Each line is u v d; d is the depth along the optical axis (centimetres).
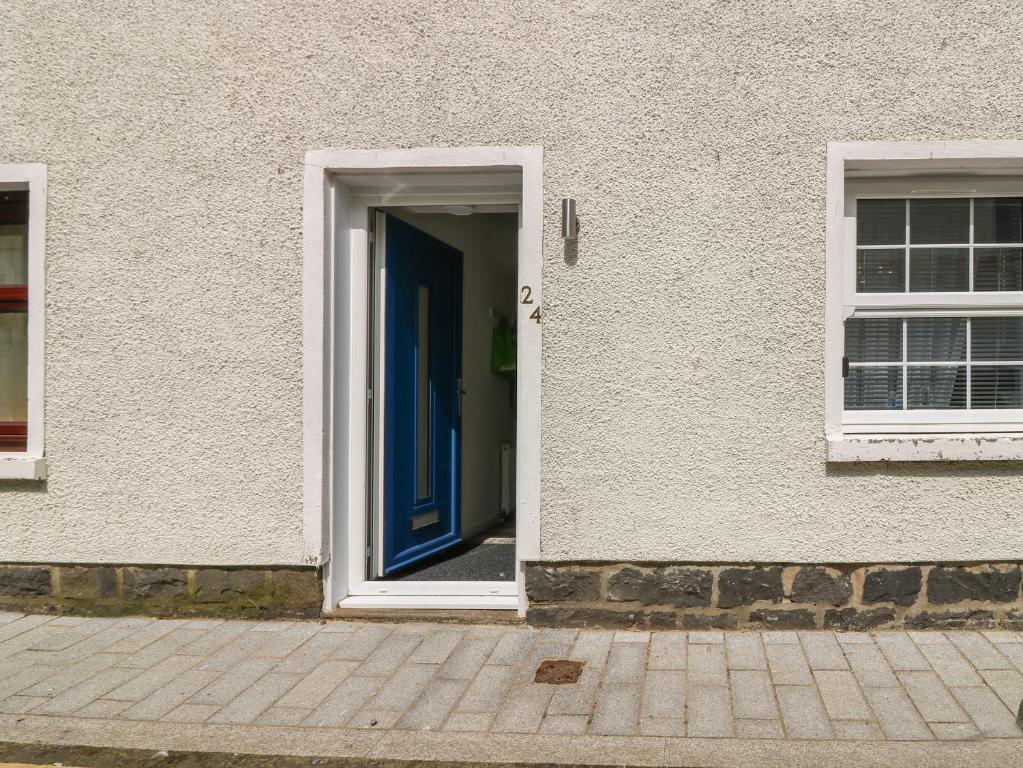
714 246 441
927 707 346
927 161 433
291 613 462
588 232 446
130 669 398
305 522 459
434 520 595
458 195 486
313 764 320
